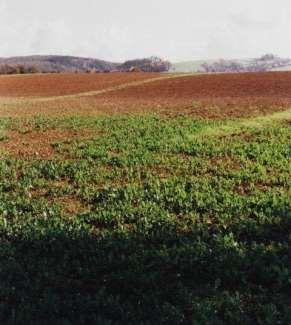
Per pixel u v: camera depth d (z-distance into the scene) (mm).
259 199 15258
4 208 15477
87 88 78562
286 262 10445
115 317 8742
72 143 27594
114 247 11750
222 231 12695
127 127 32344
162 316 8570
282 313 8523
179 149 24188
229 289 9586
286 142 25172
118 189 17250
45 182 19109
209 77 83250
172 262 10602
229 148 24156
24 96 71125
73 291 9812
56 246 11984
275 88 64125
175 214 14289
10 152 26109
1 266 10953
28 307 9055
